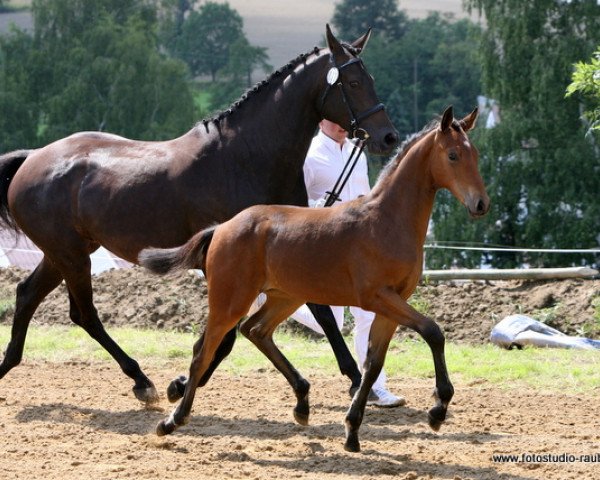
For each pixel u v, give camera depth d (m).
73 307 12.12
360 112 11.16
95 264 21.53
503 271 18.09
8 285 18.73
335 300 9.48
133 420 10.87
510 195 39.94
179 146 11.42
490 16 42.00
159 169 11.27
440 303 17.09
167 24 76.25
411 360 13.88
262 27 157.50
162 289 17.88
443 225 39.97
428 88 98.81
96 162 11.63
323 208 9.60
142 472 8.75
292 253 9.45
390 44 105.12
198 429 10.42
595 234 38.78
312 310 11.26
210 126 11.38
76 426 10.52
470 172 8.94
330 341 11.30
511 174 39.97
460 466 8.98
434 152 9.12
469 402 11.70
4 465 8.97
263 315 10.21
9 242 21.30
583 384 12.46
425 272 18.45
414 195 9.24
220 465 9.02
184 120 62.66
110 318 17.28
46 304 17.67
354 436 9.40
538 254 39.16
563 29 41.38
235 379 13.07
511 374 12.96
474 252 39.38
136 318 17.19
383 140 11.09
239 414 11.16
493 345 15.42
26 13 141.25
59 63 64.50
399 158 9.36
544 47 40.66
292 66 11.38
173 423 9.72
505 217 40.50
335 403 11.72
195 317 17.02
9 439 9.94
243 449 9.61
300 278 9.47
